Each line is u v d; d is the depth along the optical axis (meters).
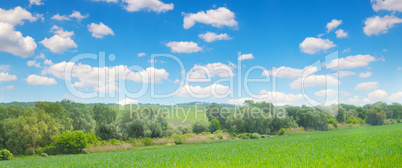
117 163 17.25
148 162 16.22
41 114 59.28
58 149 47.75
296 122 95.75
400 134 24.19
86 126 76.62
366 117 114.75
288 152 16.12
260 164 11.48
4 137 55.06
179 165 13.25
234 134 80.25
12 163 27.55
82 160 24.00
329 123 98.19
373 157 10.82
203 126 90.00
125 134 72.38
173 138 67.50
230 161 13.34
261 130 85.88
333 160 10.95
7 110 61.16
